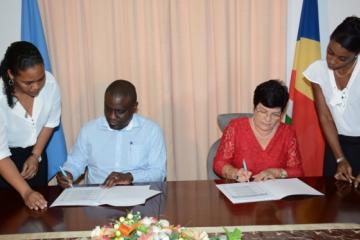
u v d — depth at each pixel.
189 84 2.75
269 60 2.77
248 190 1.71
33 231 1.35
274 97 1.89
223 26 2.69
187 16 2.67
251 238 1.25
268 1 2.69
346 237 1.26
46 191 1.78
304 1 2.69
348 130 2.11
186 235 0.94
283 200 1.60
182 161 2.83
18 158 2.10
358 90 1.97
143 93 2.76
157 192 1.70
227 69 2.75
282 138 2.07
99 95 2.77
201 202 1.59
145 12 2.68
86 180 2.30
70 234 1.32
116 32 2.68
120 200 1.60
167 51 2.73
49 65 2.63
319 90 2.14
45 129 2.17
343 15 2.82
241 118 2.13
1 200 1.68
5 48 2.81
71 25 2.71
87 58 2.74
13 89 1.86
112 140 2.09
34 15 2.58
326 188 1.75
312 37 2.71
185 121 2.79
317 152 2.77
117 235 0.92
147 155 2.12
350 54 1.80
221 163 2.01
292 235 1.28
